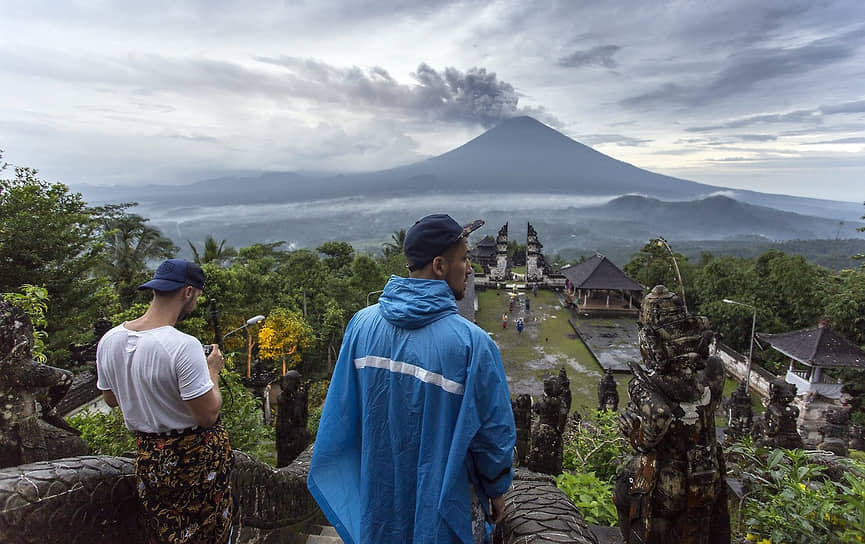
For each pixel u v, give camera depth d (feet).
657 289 9.75
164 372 8.11
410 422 6.84
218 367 9.56
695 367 9.22
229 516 9.31
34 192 53.01
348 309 115.24
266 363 89.30
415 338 7.02
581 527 9.00
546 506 9.61
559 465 21.97
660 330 9.25
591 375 94.58
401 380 6.91
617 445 26.20
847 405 73.00
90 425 23.58
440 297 7.26
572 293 155.43
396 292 7.53
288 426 24.48
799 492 13.32
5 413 9.03
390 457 7.07
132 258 112.06
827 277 114.62
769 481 15.62
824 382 82.23
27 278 50.29
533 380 92.22
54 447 10.00
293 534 14.83
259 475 12.77
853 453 36.70
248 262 114.83
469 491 6.97
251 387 53.88
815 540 12.03
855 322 91.56
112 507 8.06
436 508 6.56
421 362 6.84
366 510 7.07
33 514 6.70
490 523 7.49
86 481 7.57
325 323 103.30
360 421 7.75
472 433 6.60
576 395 85.46
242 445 29.55
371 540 6.92
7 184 52.11
